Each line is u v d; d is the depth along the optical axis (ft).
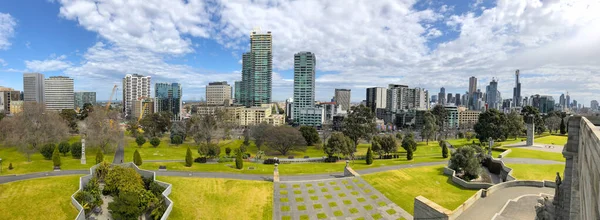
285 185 194.80
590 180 54.80
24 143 241.96
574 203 89.66
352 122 367.86
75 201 156.87
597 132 53.67
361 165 259.19
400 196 176.55
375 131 382.22
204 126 367.66
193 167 238.48
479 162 213.87
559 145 317.63
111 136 292.40
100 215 161.27
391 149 303.48
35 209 151.33
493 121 354.74
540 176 188.44
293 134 347.97
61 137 288.71
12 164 224.74
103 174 195.00
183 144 383.04
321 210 161.79
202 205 167.32
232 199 174.81
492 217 125.90
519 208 135.13
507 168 203.10
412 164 256.32
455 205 159.63
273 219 153.69
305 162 298.97
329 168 253.03
